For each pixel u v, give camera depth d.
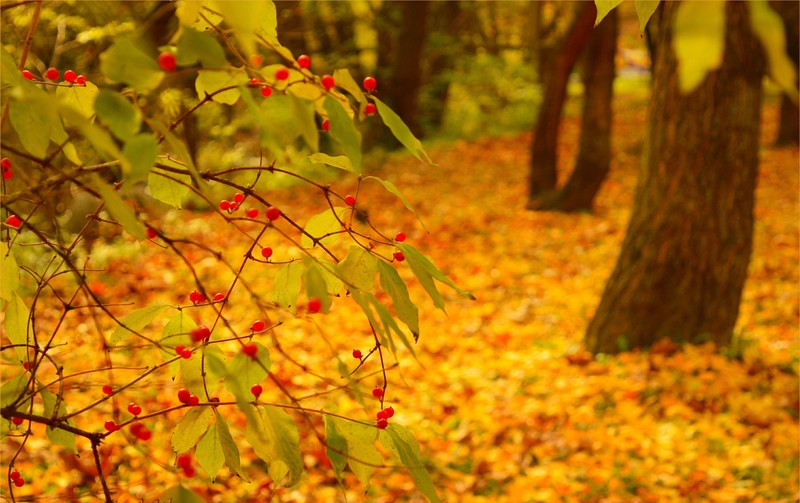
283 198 12.98
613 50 12.11
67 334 5.82
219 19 1.50
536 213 12.45
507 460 4.59
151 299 7.33
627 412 5.13
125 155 1.09
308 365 5.82
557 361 6.20
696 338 6.14
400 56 19.05
